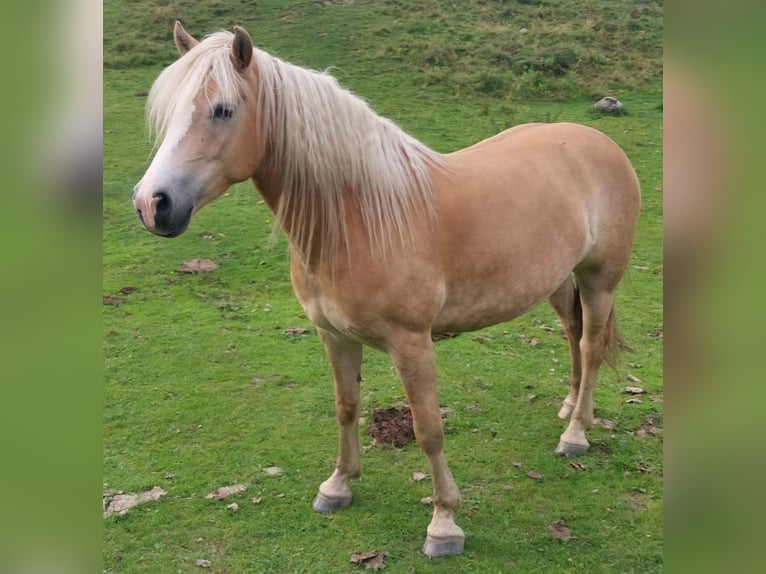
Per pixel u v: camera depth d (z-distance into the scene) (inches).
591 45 505.0
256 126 77.6
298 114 79.0
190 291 192.9
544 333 171.6
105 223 243.3
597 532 98.3
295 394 139.6
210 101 72.6
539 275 98.9
